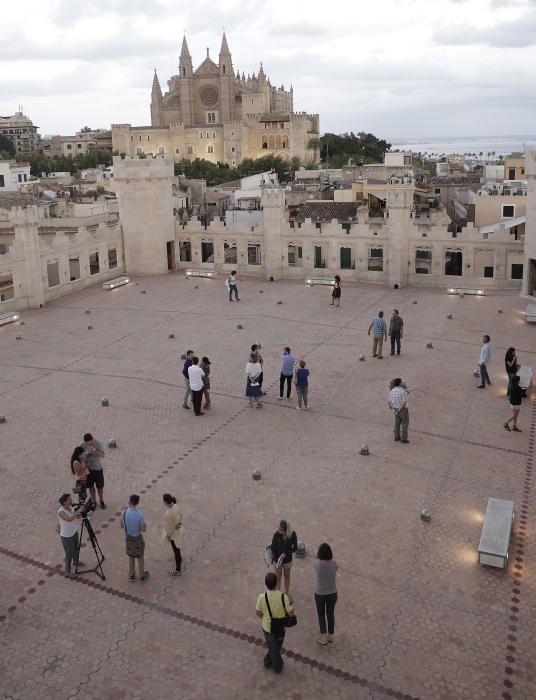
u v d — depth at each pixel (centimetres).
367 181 8012
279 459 2003
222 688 1148
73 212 7544
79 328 3603
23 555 1550
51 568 1500
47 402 2509
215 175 14812
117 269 5050
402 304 3975
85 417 2356
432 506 1727
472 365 2827
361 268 4688
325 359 2952
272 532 1620
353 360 2928
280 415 2342
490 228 5884
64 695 1138
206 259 6894
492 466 1941
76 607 1365
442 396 2480
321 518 1677
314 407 2406
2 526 1670
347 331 3406
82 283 4647
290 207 7400
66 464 2005
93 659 1220
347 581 1428
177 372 2825
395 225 4397
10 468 1980
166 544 1581
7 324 3734
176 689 1148
